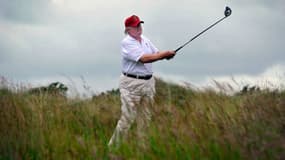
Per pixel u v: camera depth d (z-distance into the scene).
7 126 20.25
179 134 18.12
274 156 16.50
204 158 17.28
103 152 18.70
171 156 17.69
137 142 18.66
